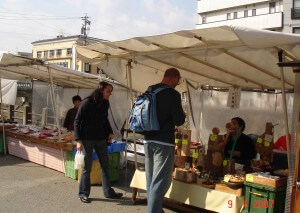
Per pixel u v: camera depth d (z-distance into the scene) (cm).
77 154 536
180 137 510
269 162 493
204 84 757
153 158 422
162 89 420
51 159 738
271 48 357
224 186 433
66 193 573
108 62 582
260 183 405
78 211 491
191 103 842
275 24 3466
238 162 534
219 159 472
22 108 1312
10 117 1295
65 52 4638
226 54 446
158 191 411
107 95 538
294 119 347
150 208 412
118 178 677
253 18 3706
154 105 412
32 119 1241
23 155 828
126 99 1052
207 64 503
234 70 534
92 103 527
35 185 613
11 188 589
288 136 372
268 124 512
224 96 796
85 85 997
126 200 552
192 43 414
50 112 1184
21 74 887
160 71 611
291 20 3184
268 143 502
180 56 486
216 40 388
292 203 345
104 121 554
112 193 557
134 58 506
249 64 470
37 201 526
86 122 526
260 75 560
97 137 534
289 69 479
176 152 510
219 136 488
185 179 466
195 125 837
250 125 752
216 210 434
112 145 651
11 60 676
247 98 761
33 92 1249
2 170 713
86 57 557
